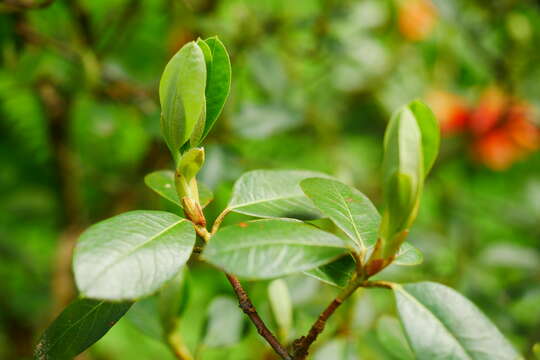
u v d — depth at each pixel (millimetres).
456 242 1106
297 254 442
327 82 1285
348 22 1066
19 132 1158
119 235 439
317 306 739
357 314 717
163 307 564
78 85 892
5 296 1198
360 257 464
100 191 1159
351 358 642
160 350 1126
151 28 1086
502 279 1188
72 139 1083
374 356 758
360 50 1120
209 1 1001
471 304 454
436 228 1146
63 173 1028
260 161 937
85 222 1106
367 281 457
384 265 450
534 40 1124
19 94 1065
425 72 1323
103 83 912
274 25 1044
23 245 1288
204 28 945
